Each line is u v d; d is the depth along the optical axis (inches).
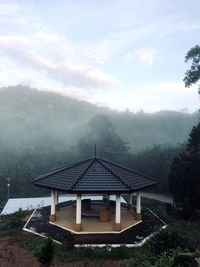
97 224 542.3
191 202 808.9
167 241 309.1
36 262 325.4
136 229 515.5
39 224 542.0
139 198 587.5
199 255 259.9
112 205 715.4
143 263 261.3
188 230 542.6
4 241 431.5
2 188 2094.0
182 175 828.6
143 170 2009.1
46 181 562.6
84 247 396.5
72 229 502.6
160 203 1310.3
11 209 1010.1
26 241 425.7
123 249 365.7
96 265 321.7
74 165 599.8
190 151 957.8
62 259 336.8
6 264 321.1
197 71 1079.6
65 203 788.6
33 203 1106.1
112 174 530.9
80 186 477.7
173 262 248.5
